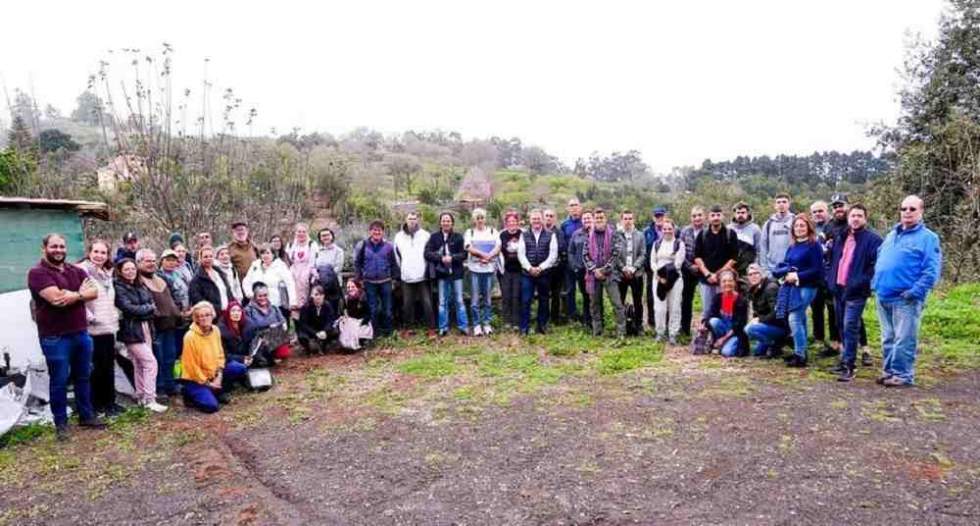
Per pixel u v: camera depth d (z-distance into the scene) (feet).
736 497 12.44
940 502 11.82
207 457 16.03
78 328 17.90
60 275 17.49
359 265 28.99
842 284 20.16
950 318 27.40
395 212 59.93
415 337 29.35
